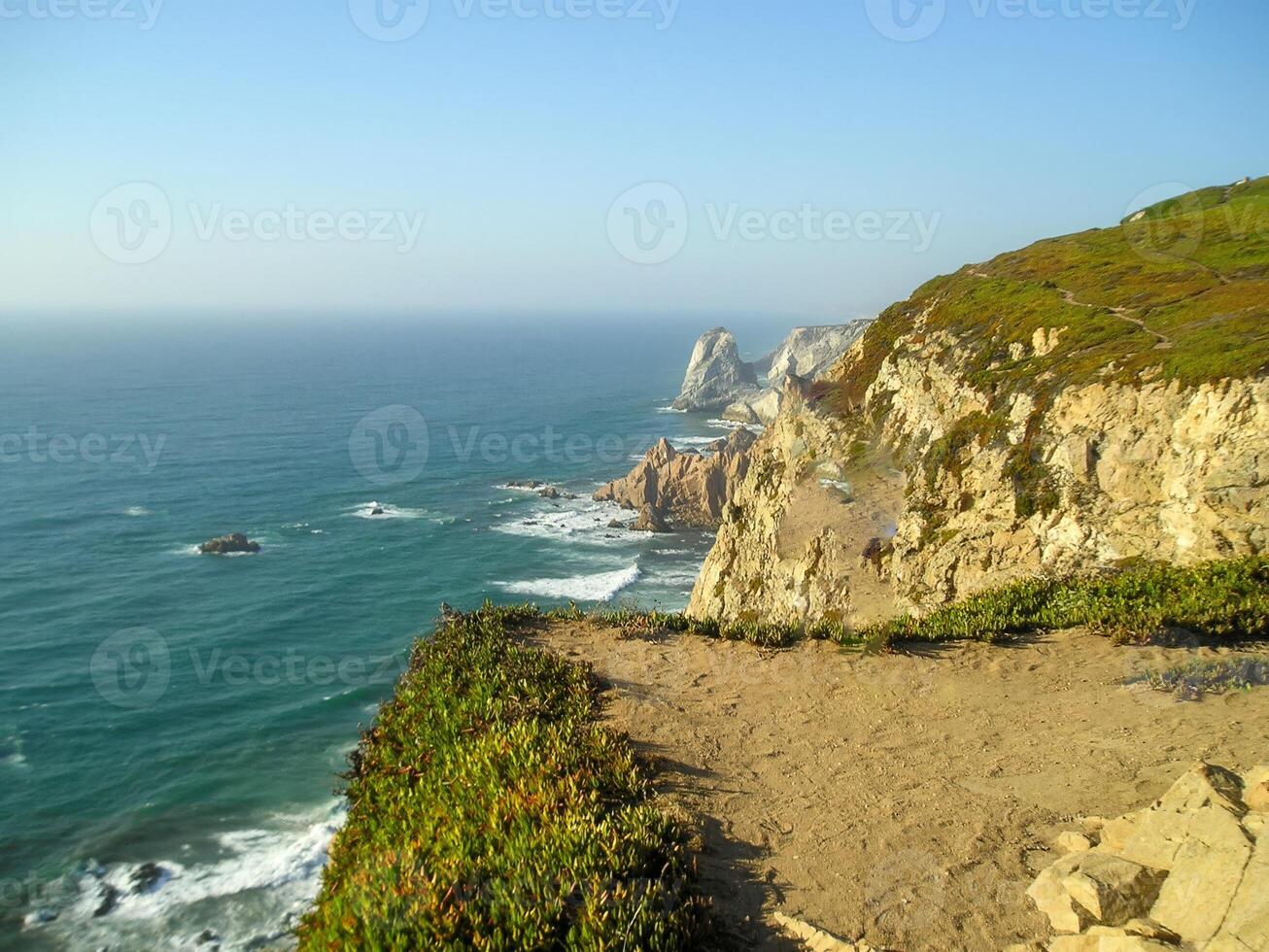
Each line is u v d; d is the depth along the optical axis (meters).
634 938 7.04
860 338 42.53
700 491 83.94
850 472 35.16
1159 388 23.11
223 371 195.88
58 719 43.34
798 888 8.41
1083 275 36.25
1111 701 12.70
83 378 175.50
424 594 62.44
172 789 37.06
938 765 11.08
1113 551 22.86
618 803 9.96
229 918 28.02
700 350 167.25
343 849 10.28
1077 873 7.63
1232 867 6.70
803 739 12.06
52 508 82.62
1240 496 20.22
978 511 27.16
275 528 78.31
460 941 7.03
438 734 12.29
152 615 57.94
